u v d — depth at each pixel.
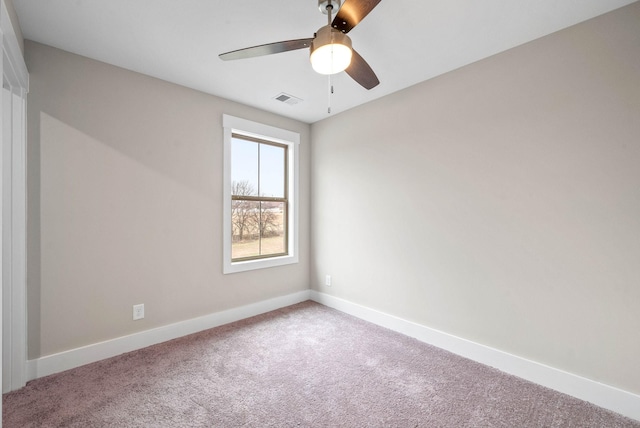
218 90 2.79
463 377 2.06
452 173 2.43
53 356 2.06
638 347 1.68
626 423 1.64
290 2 1.68
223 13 1.77
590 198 1.82
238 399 1.80
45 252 2.05
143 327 2.47
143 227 2.47
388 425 1.61
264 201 3.44
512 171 2.11
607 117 1.76
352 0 1.30
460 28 1.90
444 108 2.47
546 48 1.96
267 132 3.31
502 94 2.15
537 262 2.01
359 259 3.17
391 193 2.86
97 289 2.26
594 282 1.81
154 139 2.53
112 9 1.73
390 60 2.27
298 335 2.70
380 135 2.96
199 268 2.80
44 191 2.04
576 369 1.86
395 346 2.50
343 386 1.94
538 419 1.66
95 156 2.25
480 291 2.28
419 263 2.65
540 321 2.00
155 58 2.25
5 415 1.65
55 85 2.09
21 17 1.78
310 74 2.49
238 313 3.07
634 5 1.67
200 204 2.80
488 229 2.23
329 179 3.51
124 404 1.75
